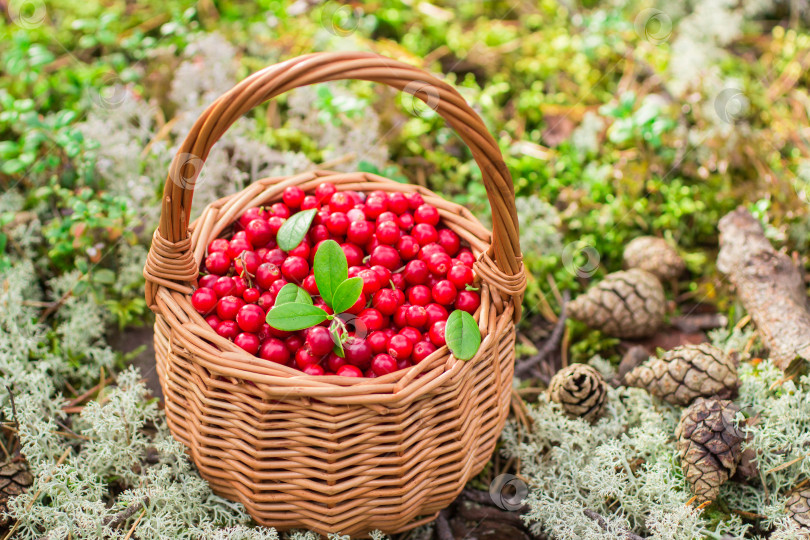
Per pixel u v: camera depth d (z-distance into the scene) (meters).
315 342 0.46
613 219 0.63
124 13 0.75
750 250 0.57
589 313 0.56
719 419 0.49
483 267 0.48
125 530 0.48
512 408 0.54
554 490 0.50
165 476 0.48
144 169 0.62
